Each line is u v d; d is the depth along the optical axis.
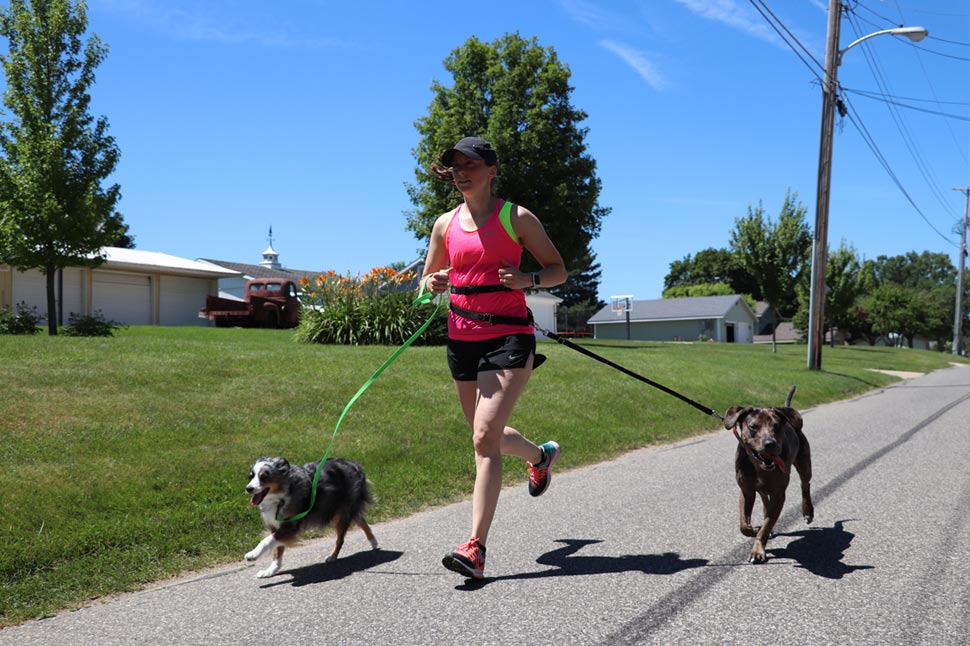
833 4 20.77
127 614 4.03
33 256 16.50
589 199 28.44
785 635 3.44
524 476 7.73
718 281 96.12
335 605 4.01
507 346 4.43
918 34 19.80
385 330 16.64
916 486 6.84
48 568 4.65
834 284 48.88
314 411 8.62
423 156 29.64
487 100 29.34
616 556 4.81
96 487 5.67
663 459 8.83
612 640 3.39
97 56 17.41
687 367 16.95
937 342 98.25
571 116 28.73
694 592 4.06
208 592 4.38
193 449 6.76
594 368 14.20
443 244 4.86
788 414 5.39
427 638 3.47
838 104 21.69
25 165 16.44
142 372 9.20
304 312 17.70
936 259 132.88
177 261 33.78
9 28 16.84
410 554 5.04
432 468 7.48
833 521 5.67
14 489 5.35
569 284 89.12
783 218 34.38
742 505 4.98
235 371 10.07
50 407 7.27
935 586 4.10
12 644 3.64
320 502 4.76
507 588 4.19
